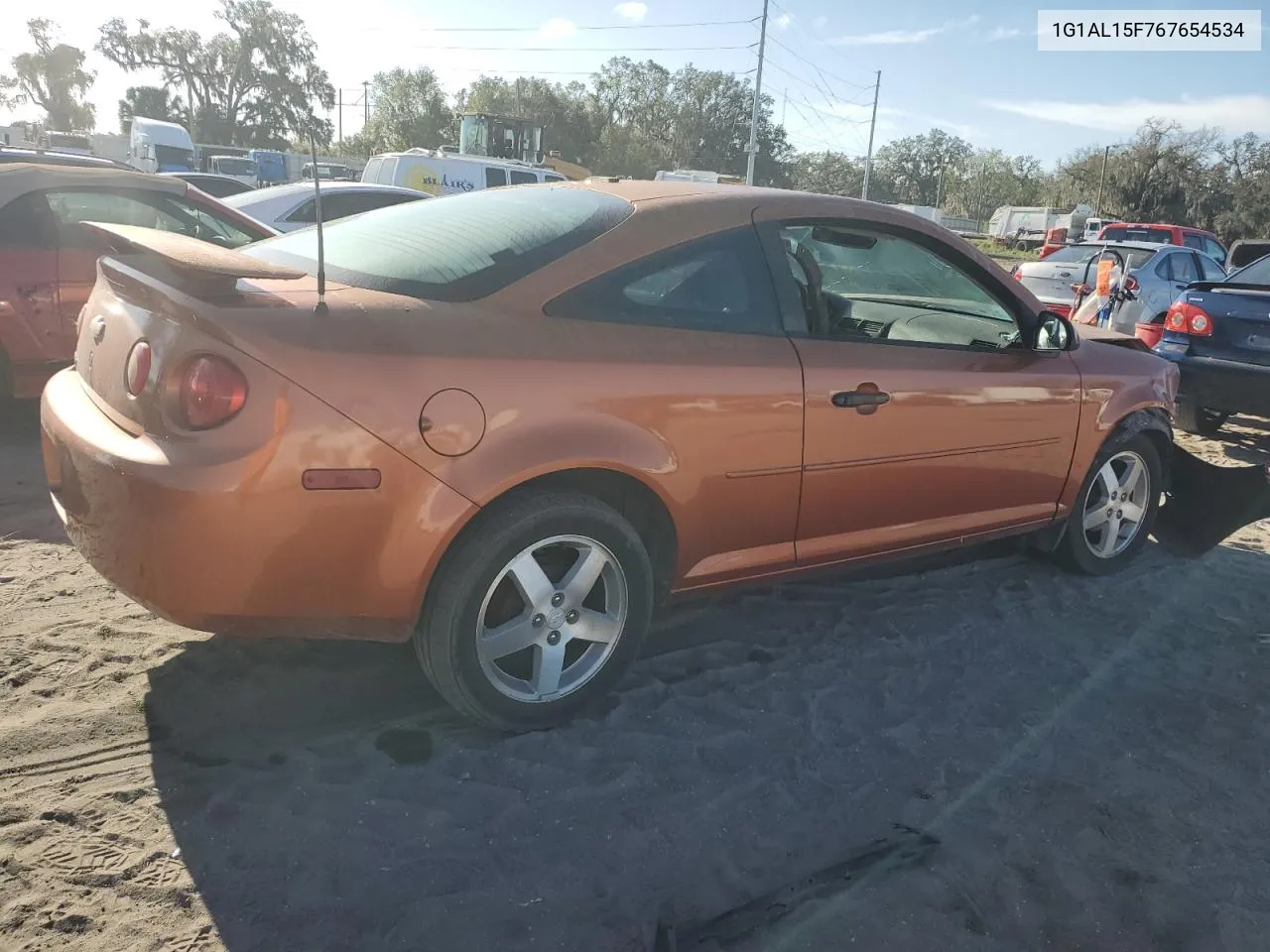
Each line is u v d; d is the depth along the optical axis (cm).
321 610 244
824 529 332
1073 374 392
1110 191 6650
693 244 298
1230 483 462
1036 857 244
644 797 257
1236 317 669
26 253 529
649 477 277
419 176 1852
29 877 212
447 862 228
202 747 265
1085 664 351
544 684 280
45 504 446
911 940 213
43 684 289
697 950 206
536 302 268
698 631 359
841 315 342
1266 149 6456
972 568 439
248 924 205
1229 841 255
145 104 7381
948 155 10312
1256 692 336
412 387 239
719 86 8819
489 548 255
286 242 325
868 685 325
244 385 224
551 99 8069
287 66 7175
